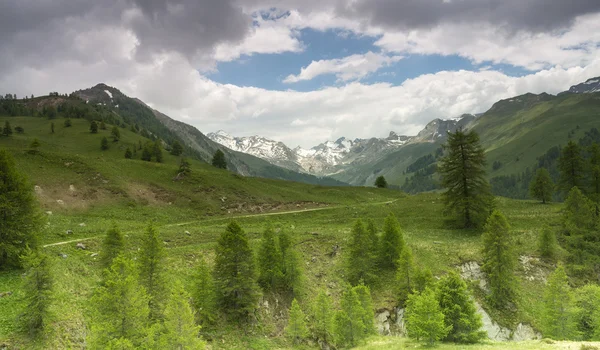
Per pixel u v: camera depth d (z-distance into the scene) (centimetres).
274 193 10975
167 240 5775
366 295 4288
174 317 2848
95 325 2412
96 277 3997
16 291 3186
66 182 8262
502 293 4944
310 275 5431
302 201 10550
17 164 8250
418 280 4444
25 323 2705
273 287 4822
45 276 2738
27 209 3753
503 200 9525
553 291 4009
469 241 6297
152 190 9256
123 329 2514
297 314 4075
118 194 8500
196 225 7431
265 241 4859
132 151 16525
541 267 5697
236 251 4128
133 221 7406
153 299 3312
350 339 3975
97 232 5984
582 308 3972
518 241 6262
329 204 10319
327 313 4278
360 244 5238
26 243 3400
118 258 3030
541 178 9262
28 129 19500
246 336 4031
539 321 4697
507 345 3041
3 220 3534
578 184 8094
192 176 10481
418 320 3344
